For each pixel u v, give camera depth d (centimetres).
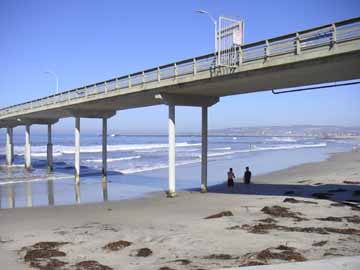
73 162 5709
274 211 1641
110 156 6944
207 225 1422
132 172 4147
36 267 980
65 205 2091
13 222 1608
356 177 3069
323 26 1507
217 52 1955
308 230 1288
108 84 2848
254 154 7300
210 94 2438
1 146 10050
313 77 1836
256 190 2531
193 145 11631
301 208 1734
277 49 1683
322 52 1511
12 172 4303
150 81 2414
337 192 2258
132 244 1176
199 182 3241
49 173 4178
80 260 1028
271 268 661
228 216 1586
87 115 3506
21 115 4494
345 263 683
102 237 1288
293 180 3062
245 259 973
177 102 2378
